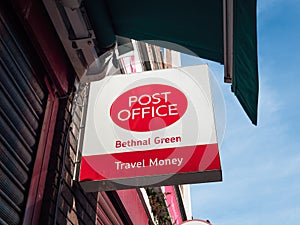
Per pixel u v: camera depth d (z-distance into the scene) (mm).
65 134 3162
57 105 3236
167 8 2863
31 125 2760
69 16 3098
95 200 3727
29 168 2648
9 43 2520
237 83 2707
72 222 3055
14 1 2545
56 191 2818
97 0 3039
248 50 2363
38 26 2875
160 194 7273
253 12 2137
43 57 2953
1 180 2232
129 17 3164
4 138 2326
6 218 2246
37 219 2574
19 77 2617
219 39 2912
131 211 4949
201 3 2693
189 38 3070
